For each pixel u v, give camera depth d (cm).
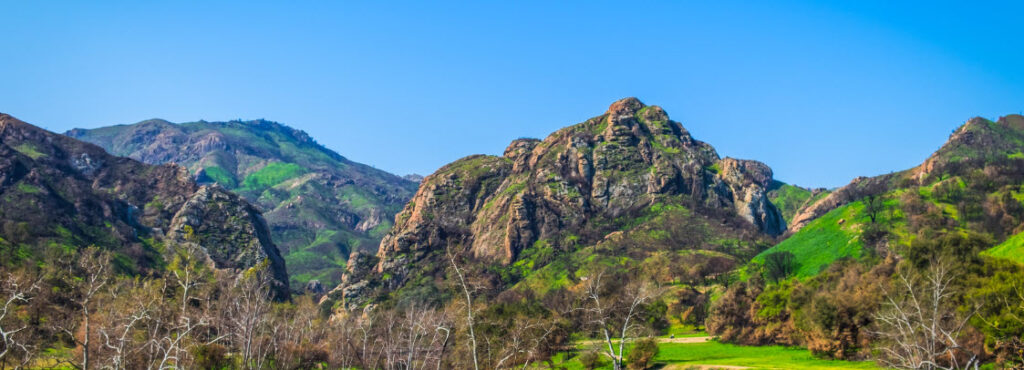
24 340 6838
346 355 11900
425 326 10356
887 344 7988
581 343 12456
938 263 9225
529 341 9981
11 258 16888
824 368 8694
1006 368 7025
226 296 8850
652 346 10644
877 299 9431
